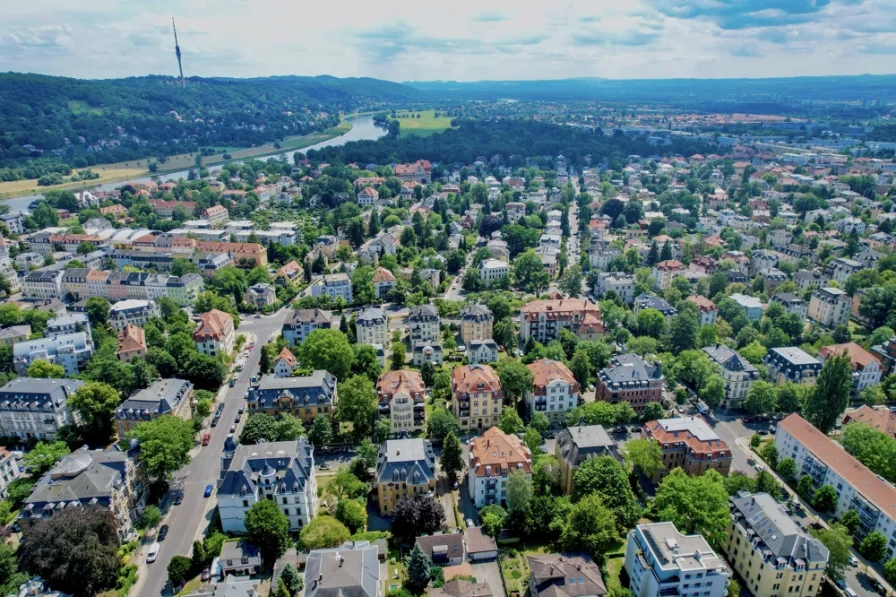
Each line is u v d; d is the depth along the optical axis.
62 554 187.12
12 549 195.38
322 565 179.62
